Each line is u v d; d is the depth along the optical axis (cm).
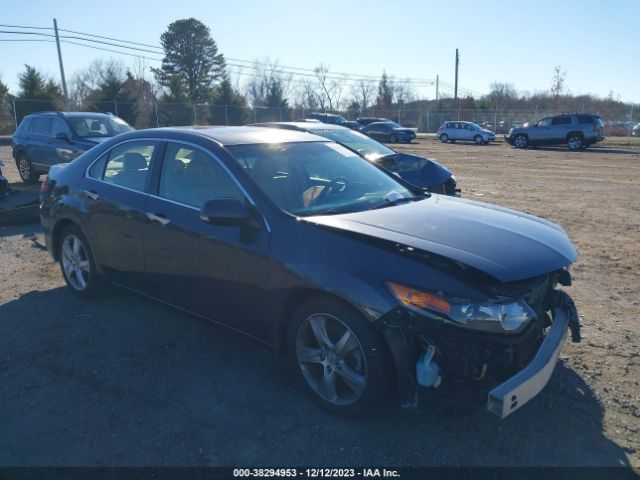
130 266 450
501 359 288
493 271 285
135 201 436
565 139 2789
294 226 342
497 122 4694
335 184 411
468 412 287
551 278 351
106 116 1262
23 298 525
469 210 391
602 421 329
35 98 3778
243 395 358
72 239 517
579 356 411
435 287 286
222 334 448
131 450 304
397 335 294
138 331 453
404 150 2783
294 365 350
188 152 415
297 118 4397
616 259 679
